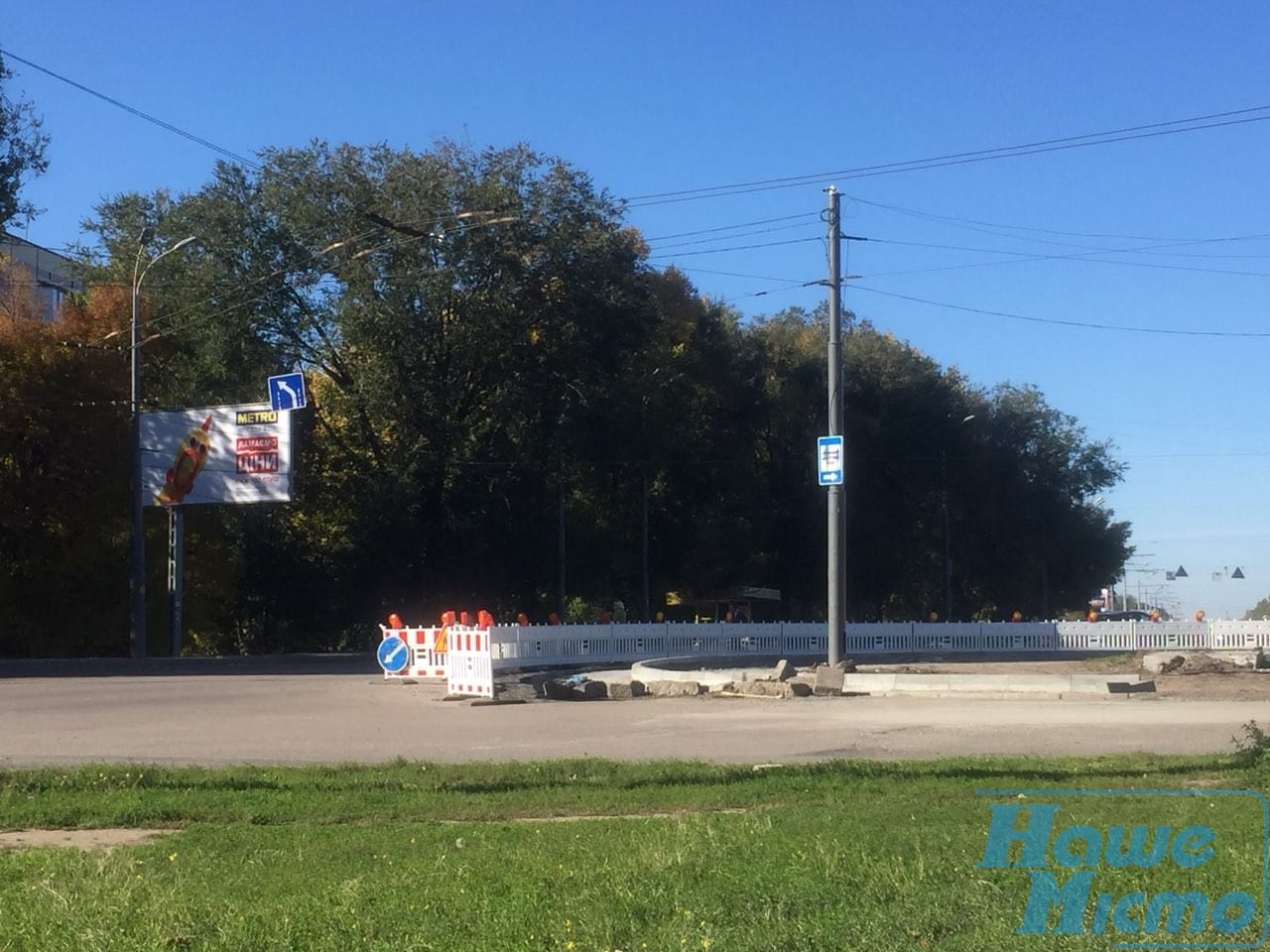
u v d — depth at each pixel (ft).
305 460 164.35
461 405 165.17
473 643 77.97
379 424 161.27
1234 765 42.73
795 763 45.65
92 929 21.99
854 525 202.08
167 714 64.64
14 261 173.88
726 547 192.95
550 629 100.32
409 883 25.64
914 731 56.90
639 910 22.52
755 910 22.36
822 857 25.89
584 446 167.43
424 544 164.04
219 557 152.66
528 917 22.45
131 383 134.92
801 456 205.57
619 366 167.63
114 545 137.80
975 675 77.41
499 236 151.02
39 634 136.15
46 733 56.24
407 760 47.42
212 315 151.43
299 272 151.84
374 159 155.43
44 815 35.40
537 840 30.94
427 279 148.36
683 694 78.33
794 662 117.50
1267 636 140.36
